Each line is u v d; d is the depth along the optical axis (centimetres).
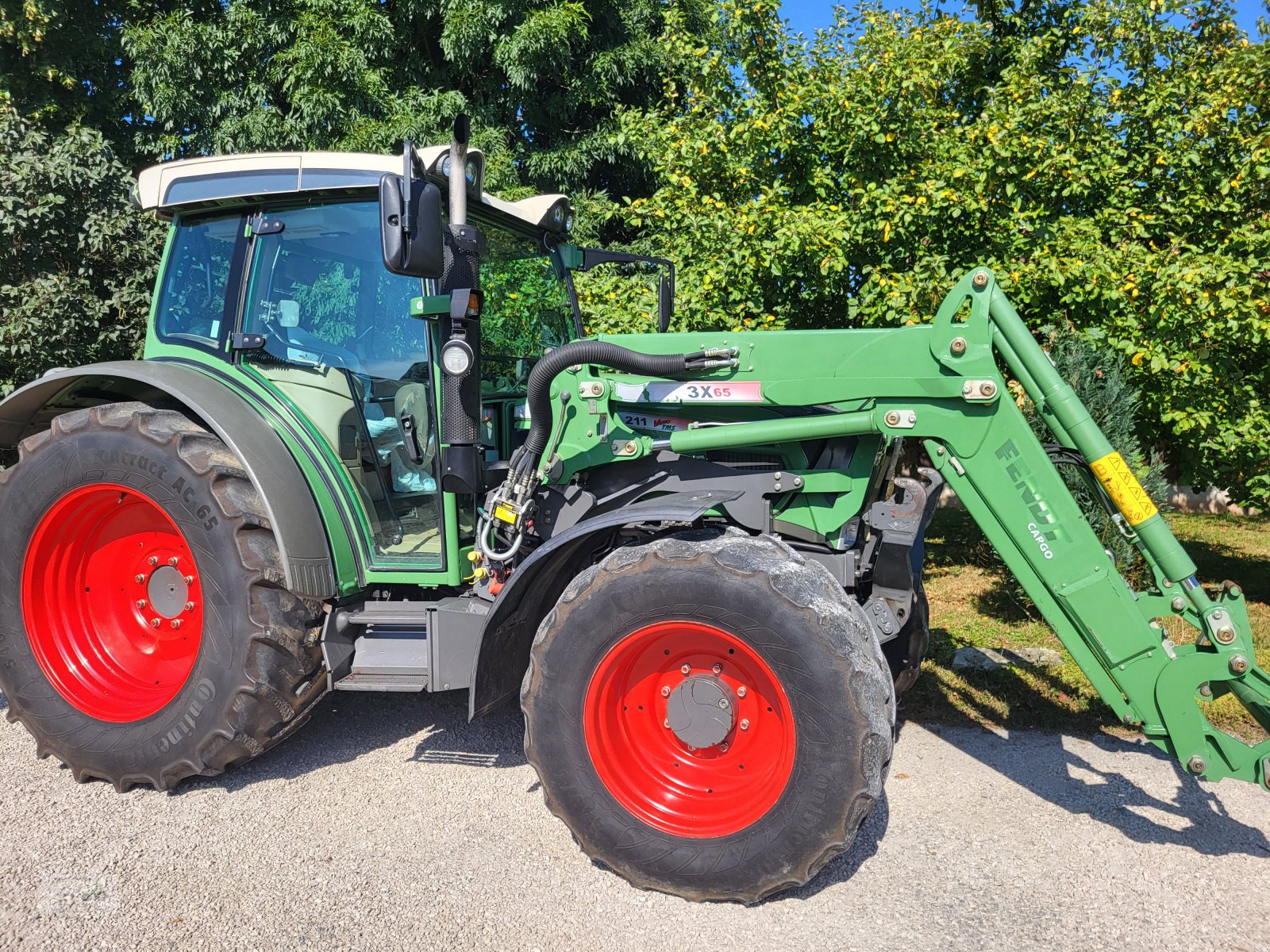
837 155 614
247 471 309
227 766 346
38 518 337
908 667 372
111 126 1226
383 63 1139
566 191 1227
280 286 341
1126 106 609
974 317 269
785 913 248
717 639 259
